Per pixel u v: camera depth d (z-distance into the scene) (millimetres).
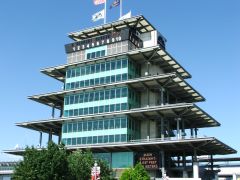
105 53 75688
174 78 67438
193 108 64125
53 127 80438
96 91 73312
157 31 79625
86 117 71125
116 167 67438
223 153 75562
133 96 71500
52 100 81688
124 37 74188
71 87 77062
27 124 77812
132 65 73188
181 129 75812
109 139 68125
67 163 47500
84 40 79500
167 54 71312
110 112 68875
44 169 44594
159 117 69438
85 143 70500
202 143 61844
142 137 70812
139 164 53781
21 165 46281
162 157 65250
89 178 52594
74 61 79438
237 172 87188
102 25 79312
